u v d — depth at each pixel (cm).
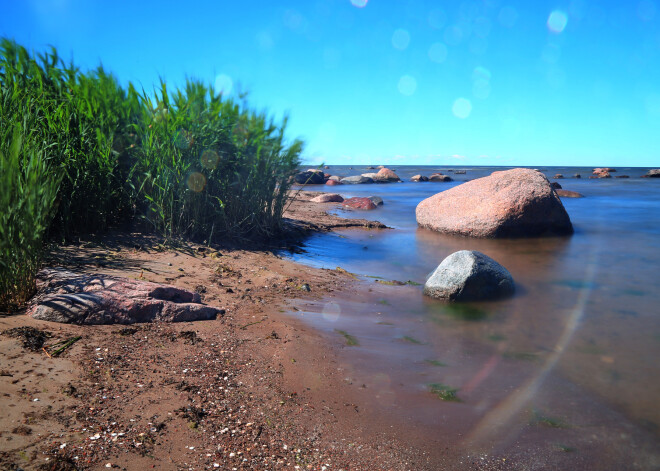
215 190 714
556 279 604
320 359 326
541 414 265
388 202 1723
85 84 635
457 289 499
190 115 685
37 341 286
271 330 371
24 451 188
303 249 760
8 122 455
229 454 211
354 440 232
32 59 625
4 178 326
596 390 296
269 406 257
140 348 305
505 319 440
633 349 365
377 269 663
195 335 340
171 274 491
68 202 552
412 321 430
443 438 238
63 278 379
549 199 939
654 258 736
